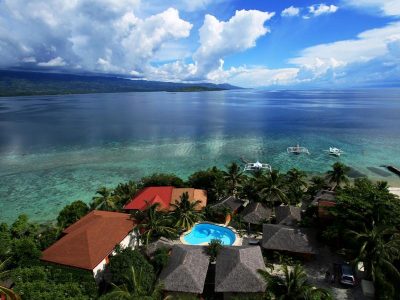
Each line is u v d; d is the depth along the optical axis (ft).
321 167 268.82
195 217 144.46
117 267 100.83
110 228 120.16
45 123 561.43
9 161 301.02
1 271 106.22
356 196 114.83
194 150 339.16
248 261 105.81
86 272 100.63
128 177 251.80
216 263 109.19
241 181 182.19
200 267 106.52
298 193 171.73
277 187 162.91
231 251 111.24
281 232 122.42
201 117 649.61
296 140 382.01
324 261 117.70
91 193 219.20
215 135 428.15
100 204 162.30
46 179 248.52
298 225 134.72
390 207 106.32
